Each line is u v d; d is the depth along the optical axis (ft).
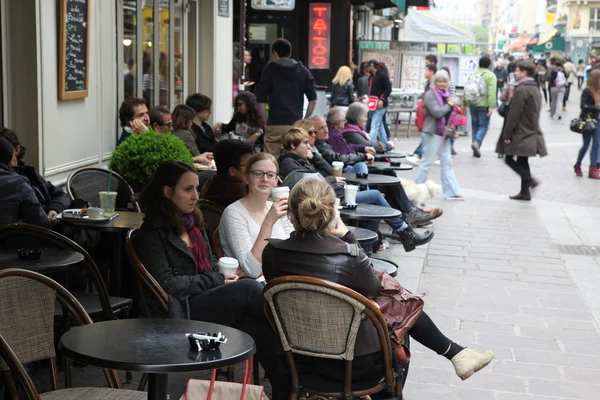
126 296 20.25
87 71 27.50
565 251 33.32
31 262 15.51
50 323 12.30
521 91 43.55
